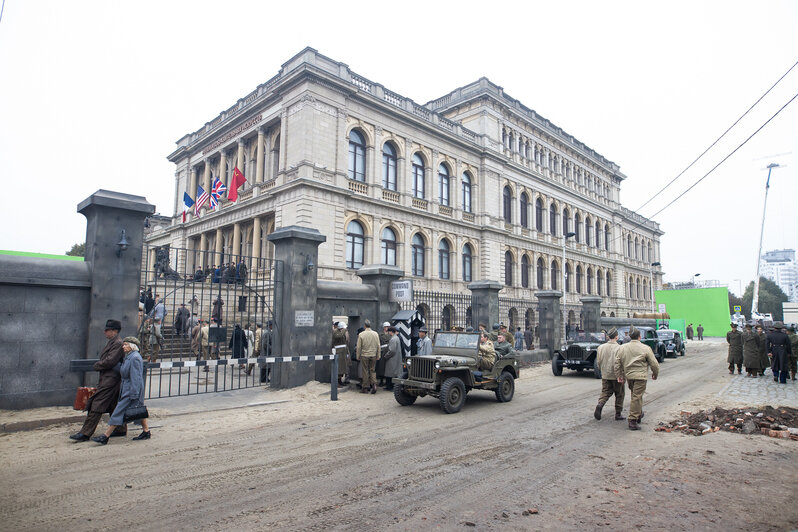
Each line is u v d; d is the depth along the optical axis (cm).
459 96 3788
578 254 4753
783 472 610
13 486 535
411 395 1077
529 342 2714
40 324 861
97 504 486
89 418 723
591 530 436
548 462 646
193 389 1216
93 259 905
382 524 443
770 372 1855
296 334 1223
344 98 2639
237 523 443
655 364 870
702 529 440
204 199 3047
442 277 3222
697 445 741
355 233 2698
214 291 2244
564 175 4688
